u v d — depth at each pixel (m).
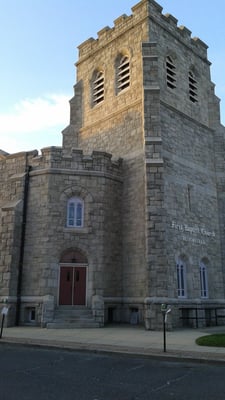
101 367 9.88
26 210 20.61
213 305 21.95
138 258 20.22
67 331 16.66
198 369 9.70
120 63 25.91
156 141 20.42
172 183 21.39
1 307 18.70
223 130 26.12
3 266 19.39
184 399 7.09
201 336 15.15
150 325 17.55
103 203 20.80
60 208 20.17
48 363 10.31
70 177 20.78
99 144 25.22
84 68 28.69
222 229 24.06
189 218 21.91
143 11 24.36
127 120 23.47
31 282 19.31
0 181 22.33
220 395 7.35
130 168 22.17
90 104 27.16
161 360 10.85
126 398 7.12
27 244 20.02
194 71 26.97
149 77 22.19
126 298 20.20
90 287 19.38
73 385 8.04
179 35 26.14
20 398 7.03
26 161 21.58
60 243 19.64
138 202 21.09
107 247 20.42
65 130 27.17
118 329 17.67
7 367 9.77
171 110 23.00
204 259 22.55
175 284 19.64
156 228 18.95
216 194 24.83
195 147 24.16
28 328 17.78
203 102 26.56
